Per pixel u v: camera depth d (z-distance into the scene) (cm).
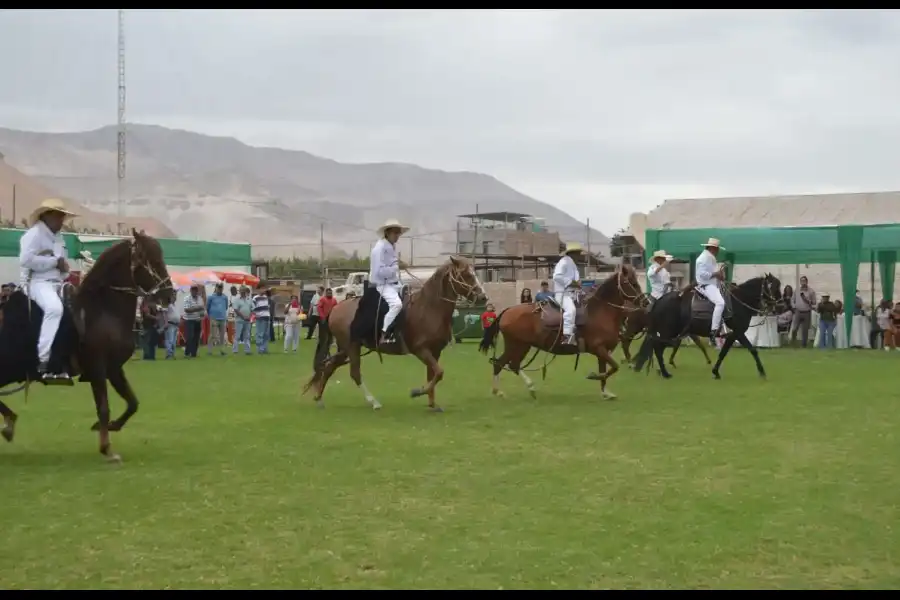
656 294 2345
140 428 1341
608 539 756
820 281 3959
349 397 1717
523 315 1655
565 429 1303
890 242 2900
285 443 1205
